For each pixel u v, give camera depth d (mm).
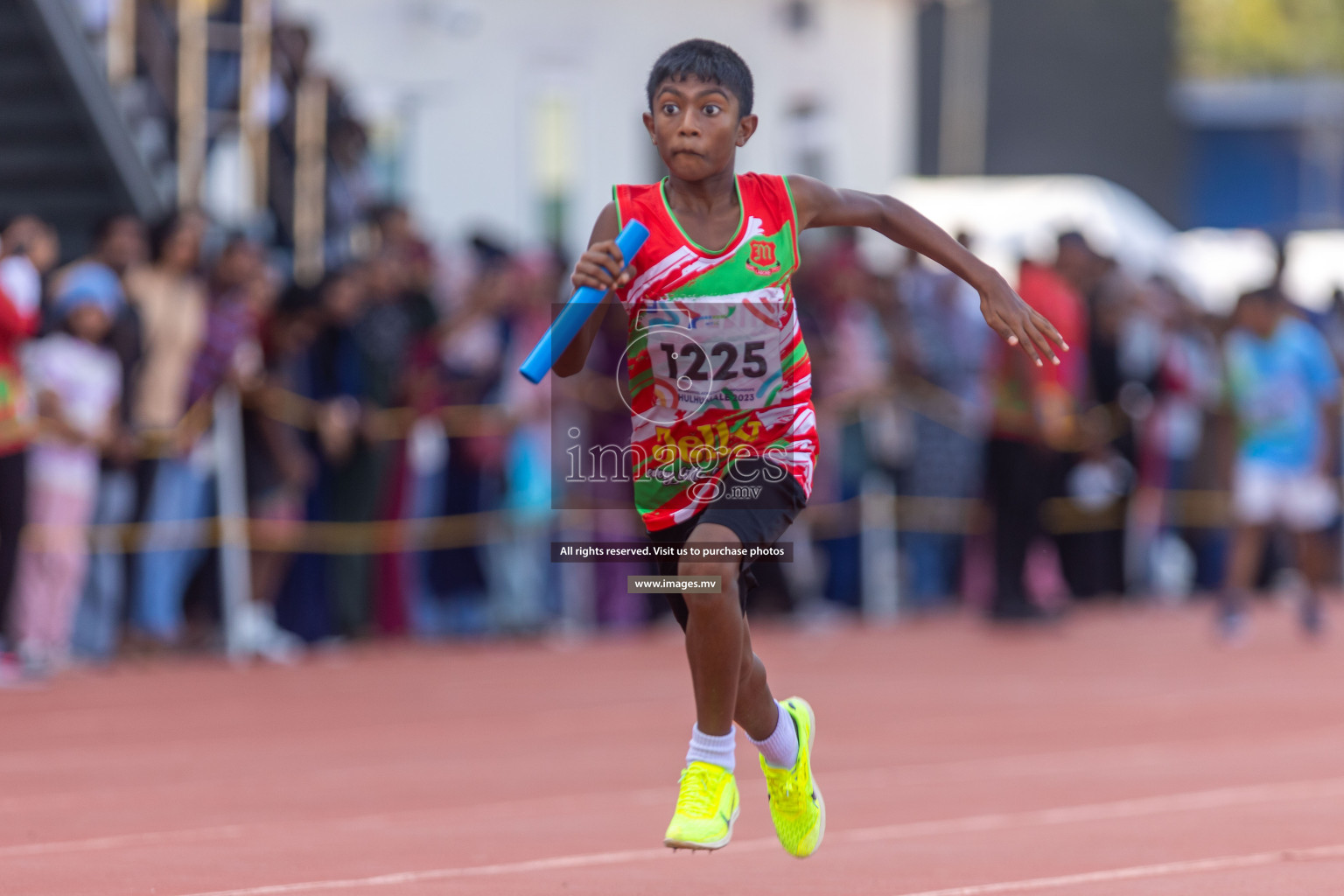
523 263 33719
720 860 14672
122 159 34688
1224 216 99125
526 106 50344
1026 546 37094
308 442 31250
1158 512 43312
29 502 26859
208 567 30469
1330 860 14680
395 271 32156
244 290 29797
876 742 22047
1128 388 41125
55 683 27406
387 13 47812
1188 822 16578
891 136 59906
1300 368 34844
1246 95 98688
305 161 38906
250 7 36938
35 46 34156
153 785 18750
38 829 16094
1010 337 12023
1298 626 38438
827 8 57000
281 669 29469
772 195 11992
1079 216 59594
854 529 38031
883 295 37781
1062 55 84938
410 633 33125
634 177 52594
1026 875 14016
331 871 14055
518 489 33531
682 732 23016
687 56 11742
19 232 26500
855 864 14484
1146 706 25641
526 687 27641
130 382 28359
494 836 15750
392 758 20750
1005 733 22844
